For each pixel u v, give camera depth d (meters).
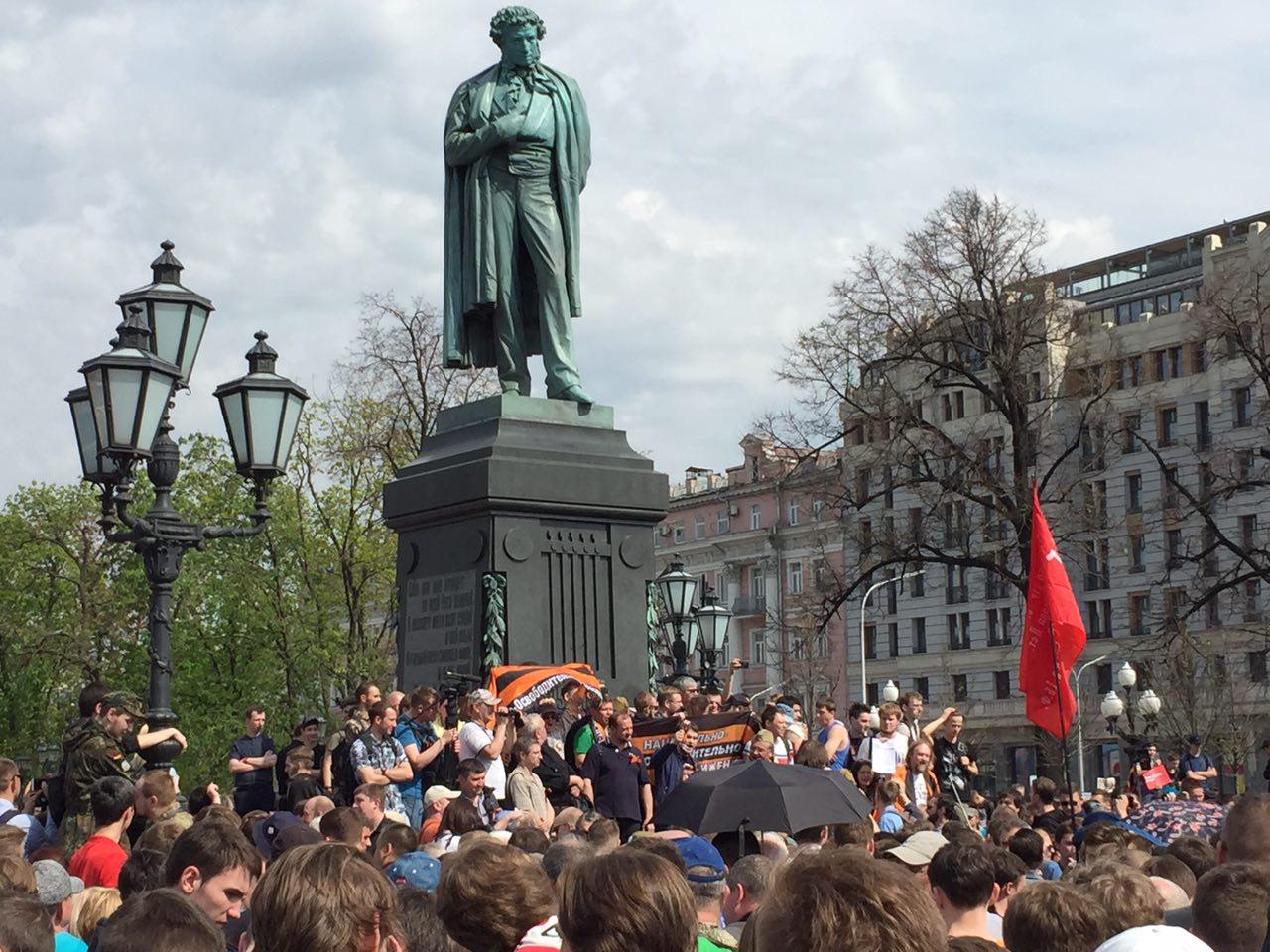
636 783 16.31
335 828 9.83
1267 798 7.46
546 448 20.50
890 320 47.94
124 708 13.81
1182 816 13.55
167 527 15.49
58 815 13.95
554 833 11.30
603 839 10.99
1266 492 79.69
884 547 49.31
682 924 4.75
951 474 48.03
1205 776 27.91
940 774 20.41
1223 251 81.81
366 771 15.38
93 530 61.28
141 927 4.91
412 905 6.21
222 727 54.50
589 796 16.31
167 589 15.48
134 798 10.72
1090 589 87.38
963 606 94.88
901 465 49.25
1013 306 47.56
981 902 7.84
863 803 12.07
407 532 21.33
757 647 110.06
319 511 54.66
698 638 29.64
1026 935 6.42
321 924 4.62
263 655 54.91
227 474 55.41
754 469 112.19
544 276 21.34
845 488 50.41
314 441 54.12
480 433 20.67
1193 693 62.91
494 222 21.42
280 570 55.59
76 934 8.00
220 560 54.47
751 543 110.75
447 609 20.52
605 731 17.44
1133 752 45.28
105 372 14.67
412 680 20.95
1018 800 21.64
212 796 14.62
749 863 8.68
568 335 21.31
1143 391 85.19
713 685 29.38
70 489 61.78
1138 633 84.88
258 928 4.68
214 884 7.14
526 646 19.95
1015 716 91.81
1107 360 52.72
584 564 20.53
